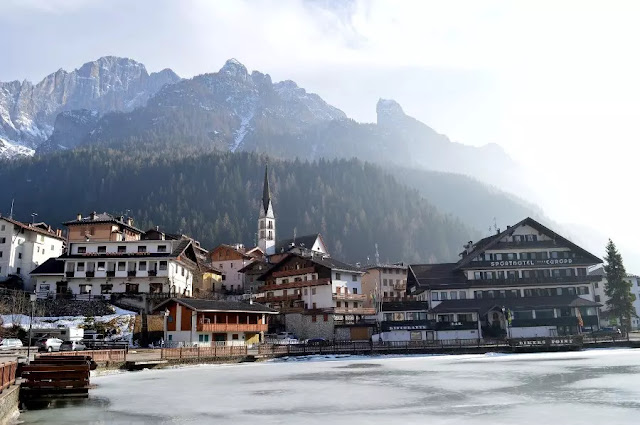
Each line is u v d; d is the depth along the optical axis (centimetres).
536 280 9538
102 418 3023
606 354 7125
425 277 9919
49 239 11512
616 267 9475
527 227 9988
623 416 2862
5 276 10331
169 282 8988
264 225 15625
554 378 4553
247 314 8344
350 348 7794
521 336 8881
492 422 2783
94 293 8988
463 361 6644
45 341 5722
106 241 9344
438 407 3262
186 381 4878
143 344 7344
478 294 9544
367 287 12188
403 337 8738
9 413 2898
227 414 3145
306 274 10162
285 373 5556
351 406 3366
